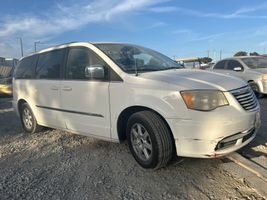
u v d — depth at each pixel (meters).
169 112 3.61
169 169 3.96
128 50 4.97
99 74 4.29
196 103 3.49
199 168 3.92
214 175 3.70
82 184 3.72
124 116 4.27
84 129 4.87
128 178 3.80
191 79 3.81
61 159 4.67
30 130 6.47
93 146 5.21
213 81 3.74
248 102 3.80
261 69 10.30
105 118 4.43
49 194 3.50
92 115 4.64
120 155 4.65
